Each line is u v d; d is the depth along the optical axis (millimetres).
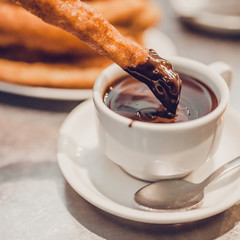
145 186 317
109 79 339
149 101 327
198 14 576
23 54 441
